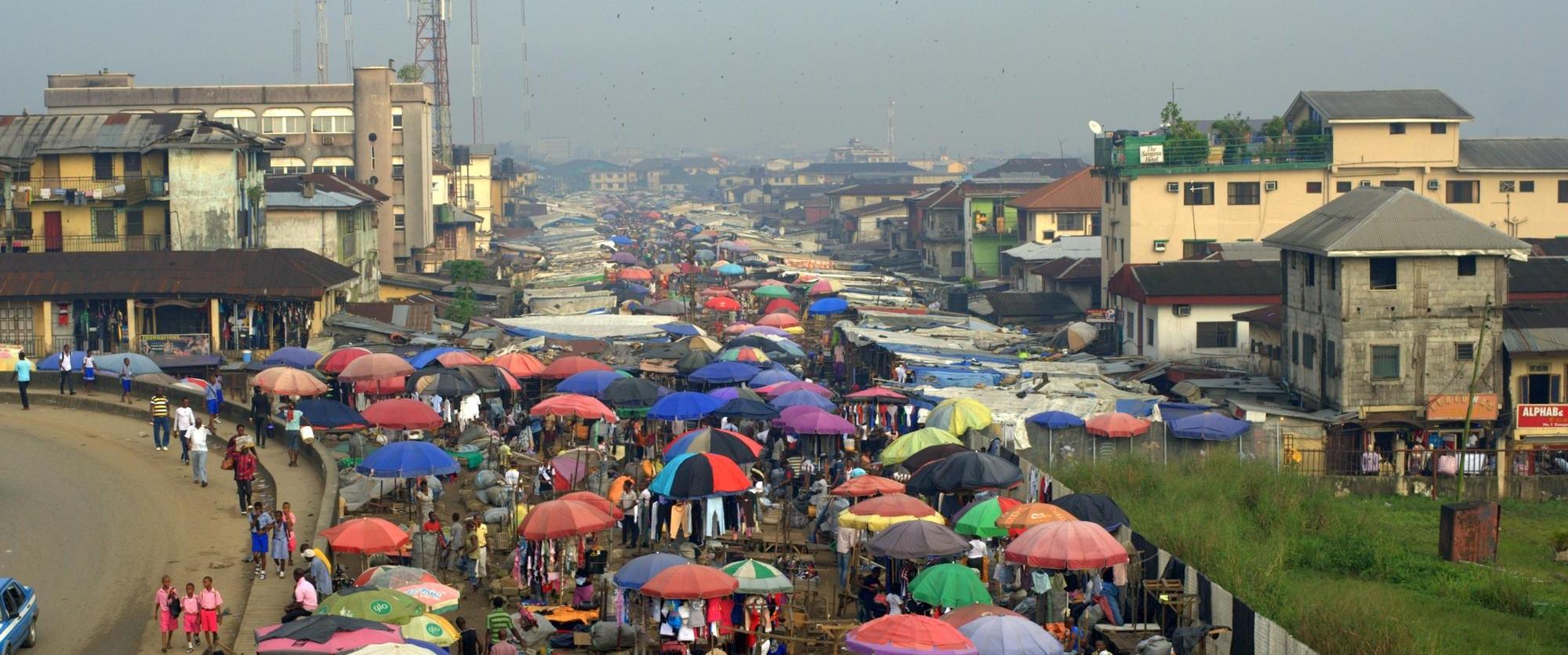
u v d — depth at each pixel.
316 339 65.31
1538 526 44.94
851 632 26.09
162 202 73.56
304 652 23.41
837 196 172.75
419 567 34.84
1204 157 79.75
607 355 65.69
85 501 38.41
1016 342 73.12
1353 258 50.62
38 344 66.19
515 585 34.28
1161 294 64.62
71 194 72.19
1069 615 31.67
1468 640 31.58
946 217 123.12
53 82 117.00
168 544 34.81
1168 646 27.89
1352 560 38.91
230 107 113.88
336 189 87.81
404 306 73.44
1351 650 29.66
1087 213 109.25
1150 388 57.44
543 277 110.75
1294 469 46.75
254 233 78.88
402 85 114.50
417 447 36.94
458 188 156.62
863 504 34.78
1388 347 50.84
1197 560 35.75
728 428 50.44
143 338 66.44
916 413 52.25
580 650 30.47
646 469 43.53
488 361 56.75
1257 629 28.47
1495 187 80.44
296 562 32.81
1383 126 79.62
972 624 26.39
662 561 29.78
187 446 42.66
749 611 30.62
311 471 42.44
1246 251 73.81
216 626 28.12
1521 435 49.84
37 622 29.14
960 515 35.16
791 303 89.94
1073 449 48.72
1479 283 50.97
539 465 46.66
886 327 75.25
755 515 40.25
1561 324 52.06
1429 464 49.00
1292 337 55.72
